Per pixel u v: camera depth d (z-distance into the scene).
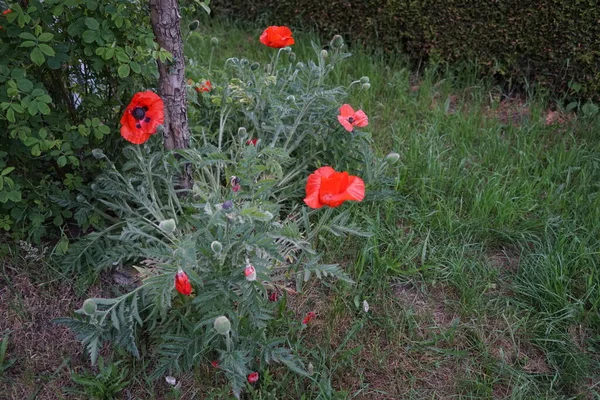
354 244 2.87
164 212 2.72
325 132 3.02
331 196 2.08
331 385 2.31
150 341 2.38
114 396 2.21
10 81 2.19
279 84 3.22
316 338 2.46
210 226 2.13
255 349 2.23
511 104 4.30
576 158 3.50
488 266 2.82
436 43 4.41
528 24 4.06
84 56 2.46
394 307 2.62
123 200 2.58
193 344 2.19
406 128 3.83
